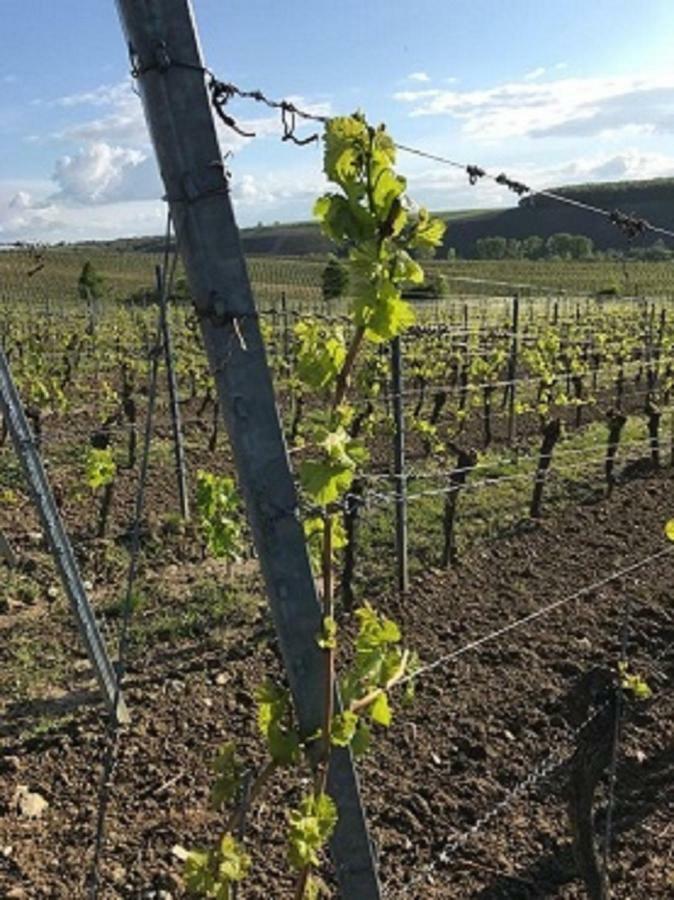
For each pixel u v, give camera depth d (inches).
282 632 83.4
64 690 232.4
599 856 159.0
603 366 764.6
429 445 494.0
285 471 80.3
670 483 427.5
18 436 191.6
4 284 1734.7
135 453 458.3
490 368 646.5
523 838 173.8
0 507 378.3
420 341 818.2
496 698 223.5
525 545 339.3
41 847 171.3
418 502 383.9
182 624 266.8
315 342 79.0
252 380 78.1
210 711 220.2
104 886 160.4
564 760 197.2
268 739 86.6
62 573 201.5
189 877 85.7
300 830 80.4
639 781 191.9
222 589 294.7
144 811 181.9
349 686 90.1
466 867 165.5
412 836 173.6
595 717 135.0
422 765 195.5
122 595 290.2
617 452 492.1
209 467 453.4
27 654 251.1
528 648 250.7
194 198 74.5
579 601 283.3
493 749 201.8
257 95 80.2
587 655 245.9
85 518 366.3
